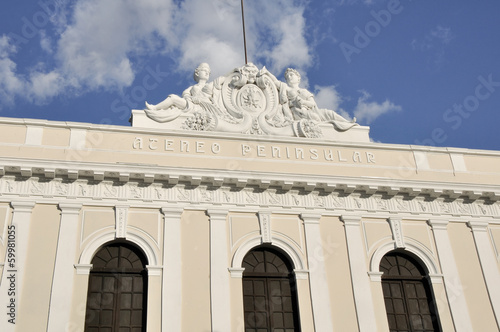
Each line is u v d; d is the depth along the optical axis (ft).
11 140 61.93
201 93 70.33
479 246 66.85
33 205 58.65
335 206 65.57
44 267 56.18
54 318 53.98
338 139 71.31
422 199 68.18
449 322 61.77
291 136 69.72
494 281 64.90
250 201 63.77
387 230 65.67
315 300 59.88
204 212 62.18
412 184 67.10
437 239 66.28
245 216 62.95
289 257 62.03
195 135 66.39
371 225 65.57
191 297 57.57
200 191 63.10
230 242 61.31
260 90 72.13
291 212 64.18
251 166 65.92
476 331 61.62
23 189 59.31
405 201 67.82
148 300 56.59
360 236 64.44
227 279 59.16
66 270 56.34
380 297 61.57
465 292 63.72
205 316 56.95
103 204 60.18
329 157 68.59
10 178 59.52
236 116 69.77
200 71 72.49
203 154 65.57
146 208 61.11
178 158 64.69
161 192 62.18
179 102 69.15
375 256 63.72
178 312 56.54
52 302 54.60
